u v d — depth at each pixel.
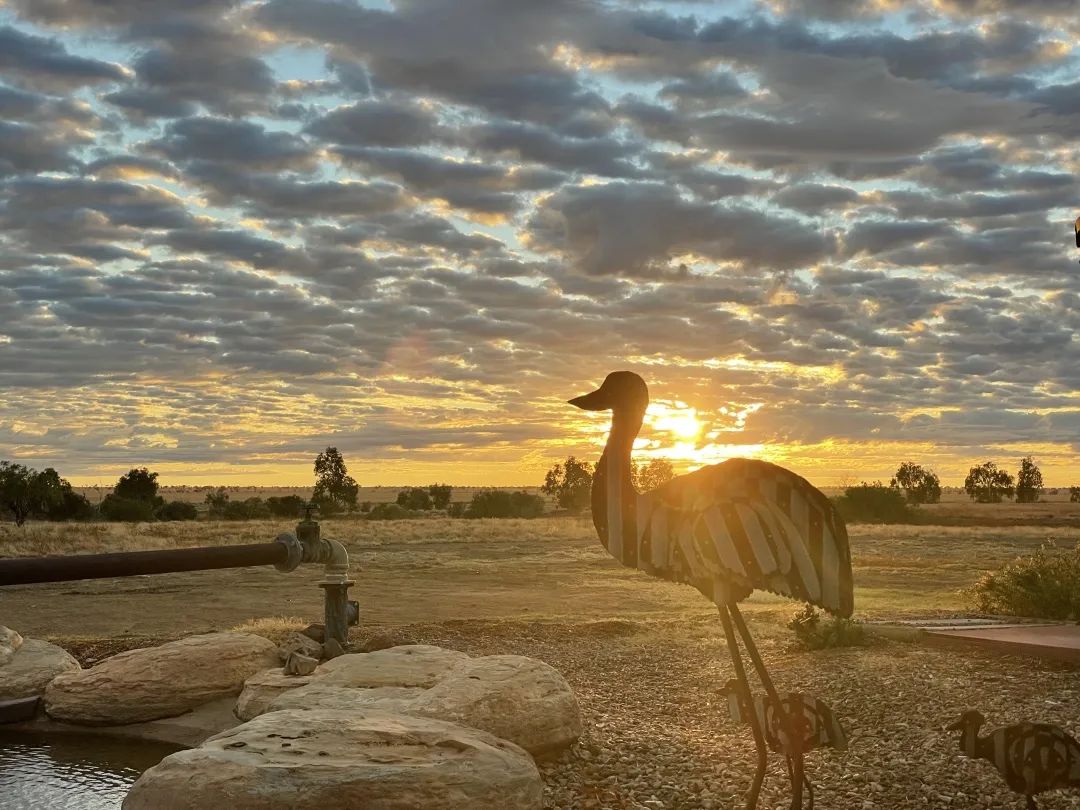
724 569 5.03
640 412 5.52
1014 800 6.76
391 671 9.41
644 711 9.96
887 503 77.62
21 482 67.75
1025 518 89.50
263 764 6.26
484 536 51.88
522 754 7.21
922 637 12.24
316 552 11.45
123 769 9.02
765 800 7.06
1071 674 10.06
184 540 44.06
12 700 10.75
